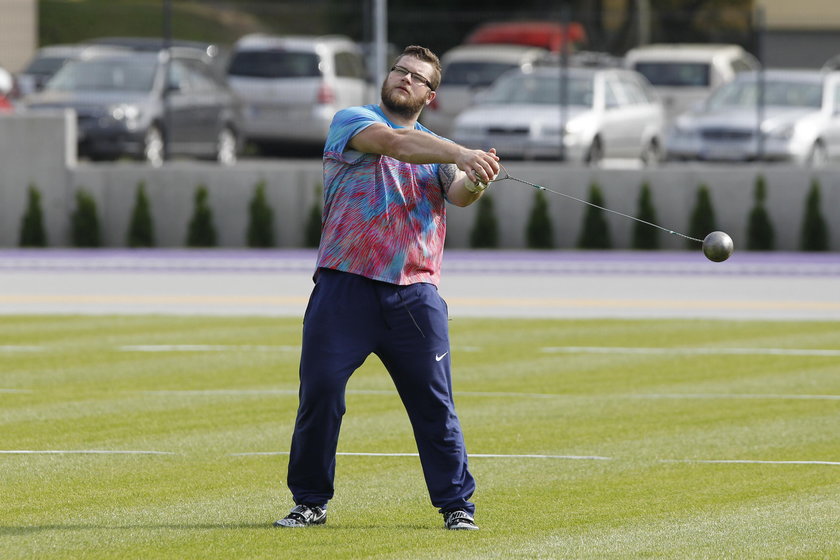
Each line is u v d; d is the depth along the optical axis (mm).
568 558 20781
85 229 83188
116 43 125750
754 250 81938
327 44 103500
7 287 62656
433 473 22656
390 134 21344
